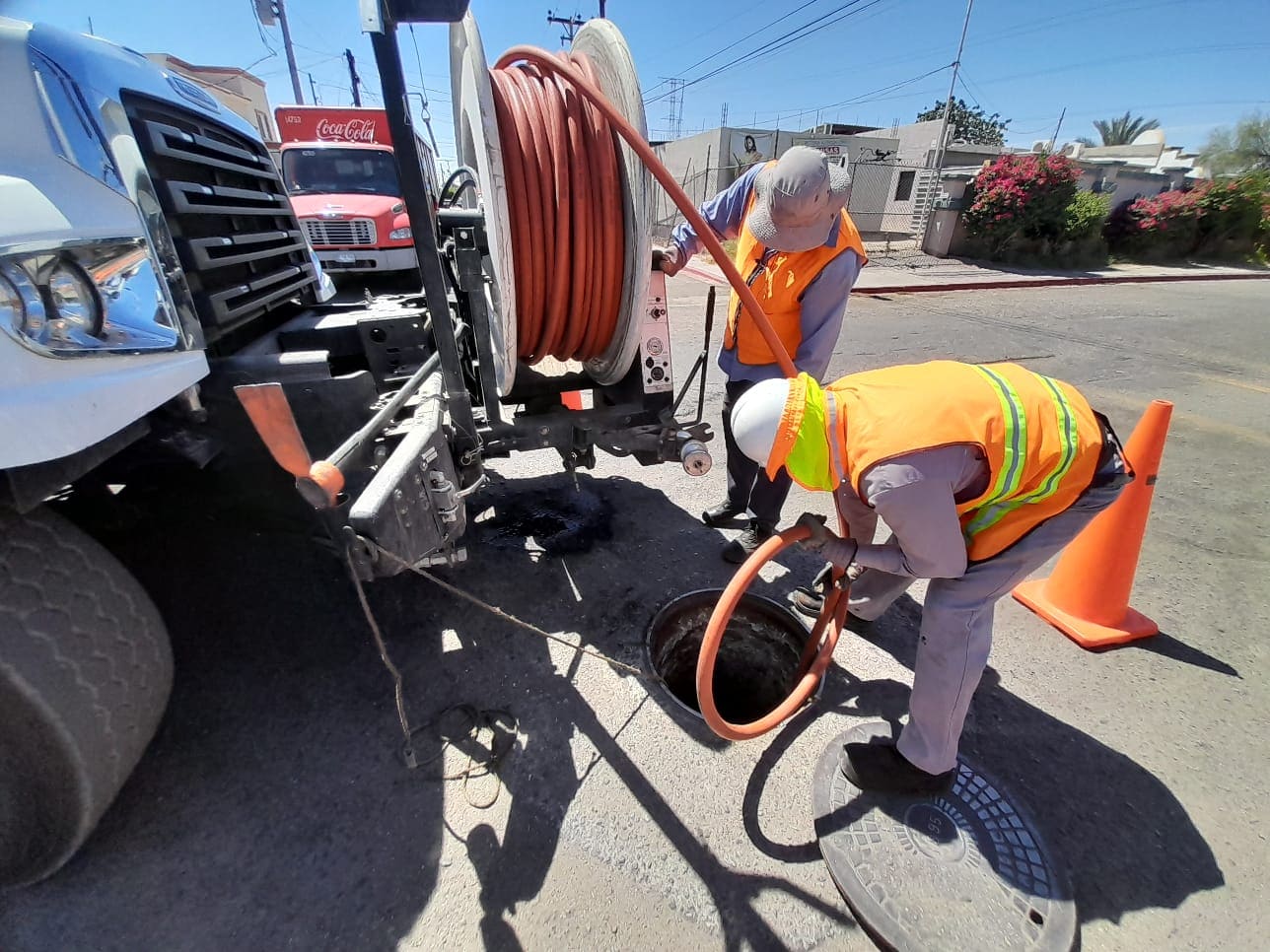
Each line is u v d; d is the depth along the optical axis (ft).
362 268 25.73
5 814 5.07
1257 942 5.36
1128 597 8.96
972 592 5.65
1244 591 10.18
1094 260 57.47
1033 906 5.45
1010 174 52.70
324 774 6.56
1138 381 21.76
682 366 21.34
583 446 8.90
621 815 6.23
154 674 5.66
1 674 4.47
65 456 4.54
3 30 4.65
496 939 5.18
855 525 7.41
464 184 9.00
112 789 5.42
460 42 7.06
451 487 6.12
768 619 9.30
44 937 5.12
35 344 4.23
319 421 6.44
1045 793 6.63
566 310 8.08
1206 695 8.04
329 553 9.89
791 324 9.00
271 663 7.96
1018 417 4.95
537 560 10.31
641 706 7.54
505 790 6.44
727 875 5.73
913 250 57.72
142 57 6.75
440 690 7.67
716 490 12.89
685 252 9.35
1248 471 14.74
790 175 7.43
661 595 9.50
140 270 5.28
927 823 6.12
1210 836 6.25
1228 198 61.67
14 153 4.49
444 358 7.23
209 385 6.20
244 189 8.27
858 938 5.30
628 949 5.15
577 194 7.37
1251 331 31.58
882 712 7.59
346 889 5.52
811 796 6.49
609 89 7.55
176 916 5.28
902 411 4.97
